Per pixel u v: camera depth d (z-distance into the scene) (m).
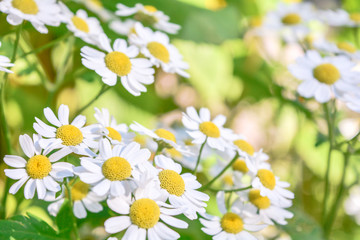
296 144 0.41
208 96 0.41
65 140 0.24
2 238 0.24
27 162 0.23
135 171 0.23
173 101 0.42
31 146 0.23
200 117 0.27
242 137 0.27
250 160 0.26
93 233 0.30
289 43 0.40
